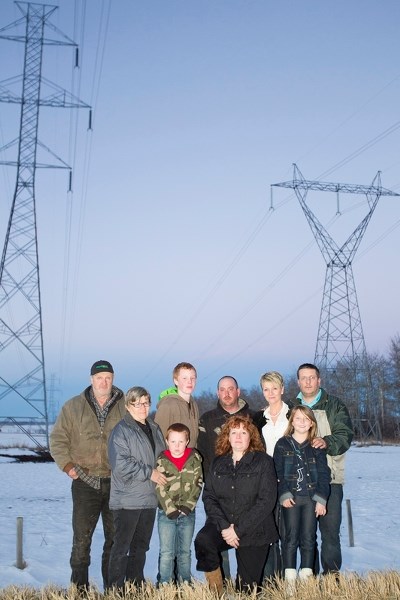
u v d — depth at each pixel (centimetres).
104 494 806
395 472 3738
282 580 737
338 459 820
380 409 9469
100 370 806
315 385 828
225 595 711
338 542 809
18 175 5019
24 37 4894
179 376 845
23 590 755
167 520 770
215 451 794
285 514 773
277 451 785
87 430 806
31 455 5294
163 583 722
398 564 1232
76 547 789
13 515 2006
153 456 777
